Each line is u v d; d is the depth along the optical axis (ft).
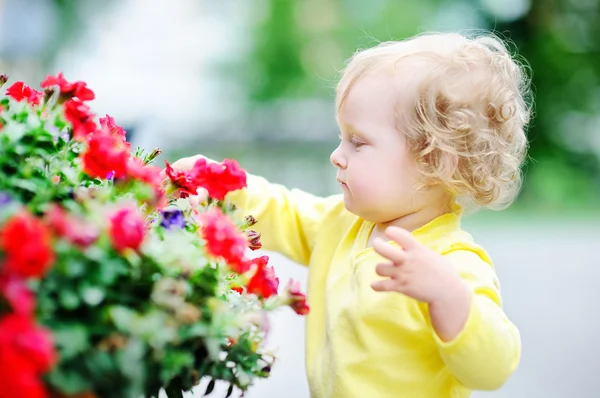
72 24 42.39
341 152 5.49
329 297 5.51
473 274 4.97
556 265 22.54
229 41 63.10
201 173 4.90
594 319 16.49
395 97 5.31
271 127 48.08
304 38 61.72
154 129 8.70
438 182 5.35
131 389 3.60
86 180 4.79
